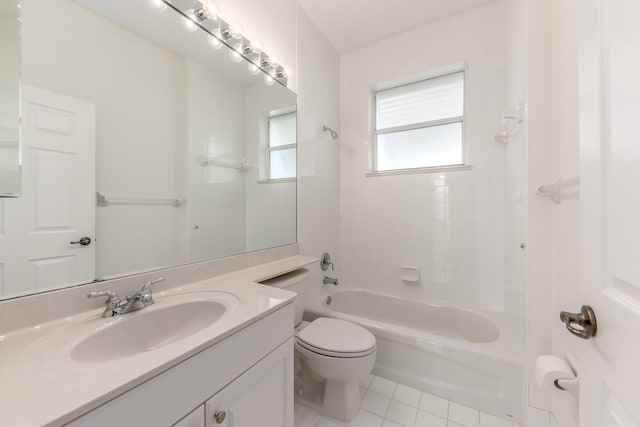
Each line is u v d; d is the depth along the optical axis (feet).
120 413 1.63
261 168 5.26
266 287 3.61
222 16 4.32
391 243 7.69
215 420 2.26
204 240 4.17
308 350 4.31
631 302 1.42
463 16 6.63
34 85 2.48
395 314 7.29
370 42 7.78
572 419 3.32
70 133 2.73
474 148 6.61
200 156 4.14
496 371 4.38
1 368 1.78
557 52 3.90
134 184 3.31
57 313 2.52
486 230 6.47
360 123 8.11
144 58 3.42
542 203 4.05
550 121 3.97
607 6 1.69
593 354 1.84
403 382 5.12
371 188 7.98
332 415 4.40
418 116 7.64
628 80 1.46
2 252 2.29
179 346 2.07
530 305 4.12
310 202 6.81
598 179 1.78
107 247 3.03
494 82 6.32
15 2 2.37
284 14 5.80
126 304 2.79
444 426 4.19
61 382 1.62
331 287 7.81
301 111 6.41
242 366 2.56
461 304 6.74
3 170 2.29
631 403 1.39
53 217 2.60
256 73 5.09
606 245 1.69
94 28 2.95
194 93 4.05
